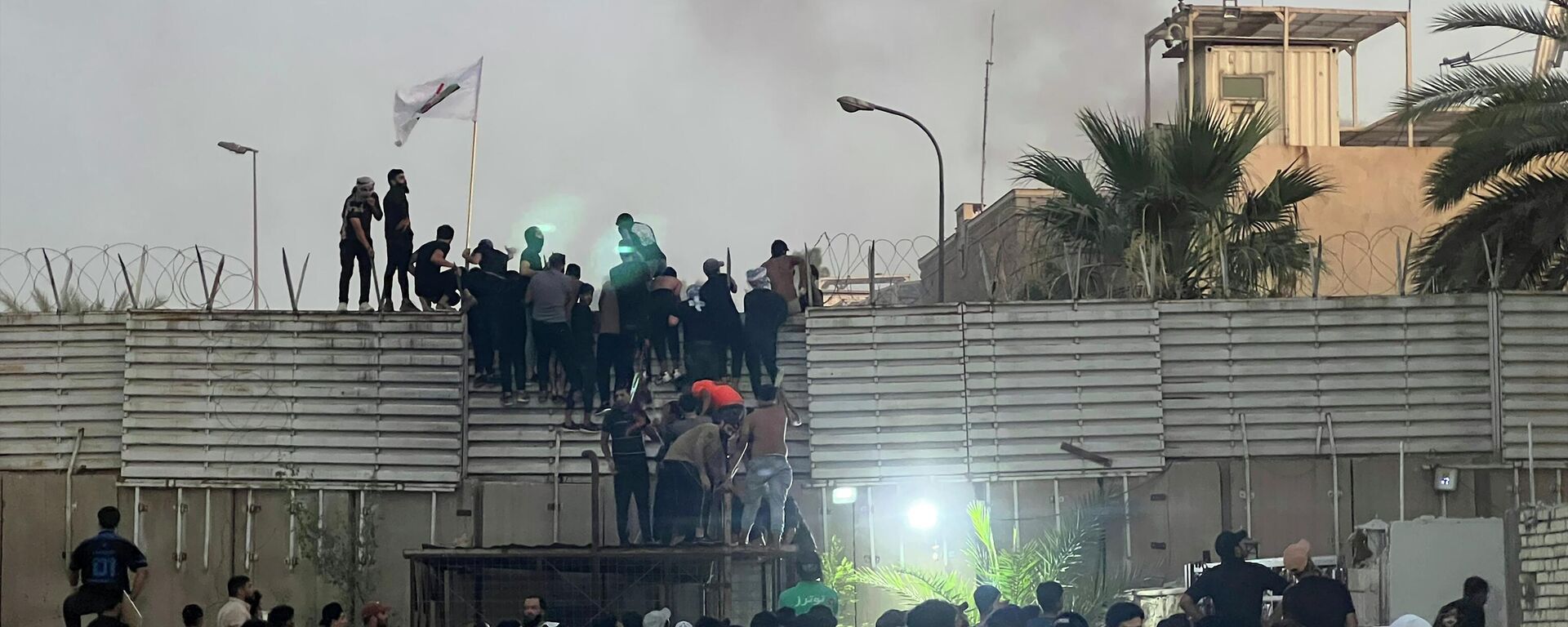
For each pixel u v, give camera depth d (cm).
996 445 2111
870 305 2161
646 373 2192
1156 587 2033
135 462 2103
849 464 2108
